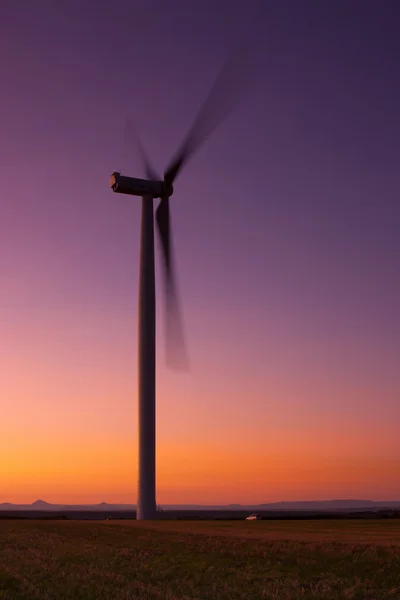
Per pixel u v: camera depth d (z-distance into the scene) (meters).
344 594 22.44
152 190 84.94
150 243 85.81
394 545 36.41
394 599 21.84
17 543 47.97
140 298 85.00
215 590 23.81
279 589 24.08
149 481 81.56
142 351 83.62
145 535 51.78
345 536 46.16
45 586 25.41
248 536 47.34
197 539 45.97
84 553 39.31
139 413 82.62
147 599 21.58
